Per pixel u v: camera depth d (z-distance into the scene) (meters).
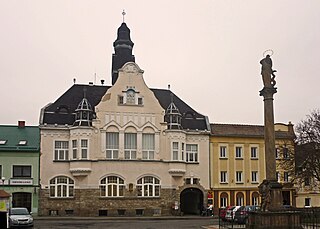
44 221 49.62
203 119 65.19
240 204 63.69
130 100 61.31
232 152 64.56
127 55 72.25
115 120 60.44
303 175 57.41
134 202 59.56
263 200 32.06
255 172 65.06
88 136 58.69
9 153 57.16
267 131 32.31
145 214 59.66
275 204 31.56
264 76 32.84
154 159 60.97
